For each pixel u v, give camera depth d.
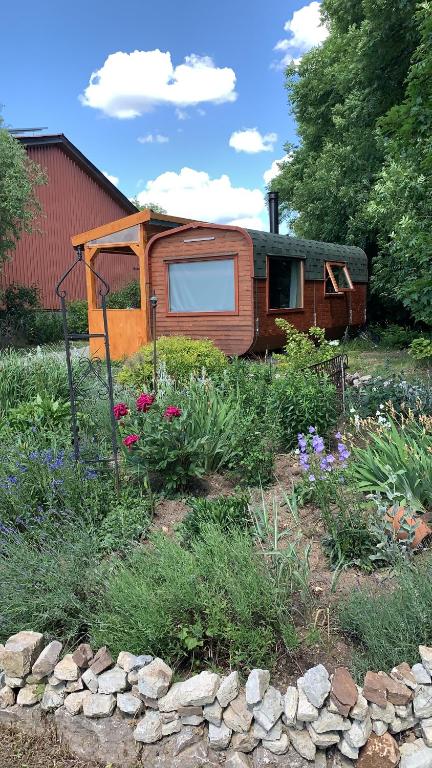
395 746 2.18
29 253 22.70
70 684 2.56
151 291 11.55
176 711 2.36
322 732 2.18
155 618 2.54
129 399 5.96
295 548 3.31
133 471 4.20
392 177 8.84
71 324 19.83
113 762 2.40
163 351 7.88
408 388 6.13
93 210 25.66
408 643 2.43
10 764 2.44
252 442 4.55
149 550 3.22
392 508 3.27
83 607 2.86
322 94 19.42
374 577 3.10
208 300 10.91
